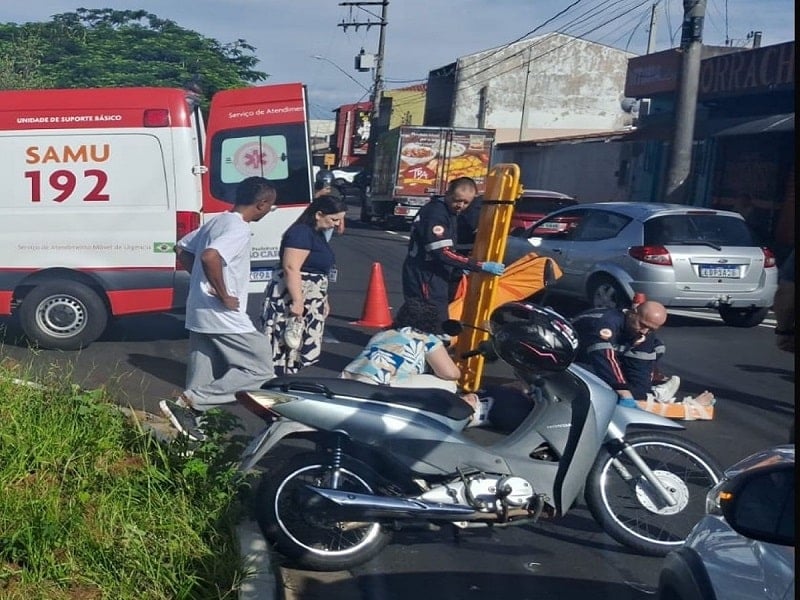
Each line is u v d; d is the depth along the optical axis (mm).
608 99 38188
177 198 7129
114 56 28828
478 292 5883
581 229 10133
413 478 3715
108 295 7188
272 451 4980
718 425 6031
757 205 18375
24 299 7211
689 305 9359
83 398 4547
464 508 3650
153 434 4344
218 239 4891
